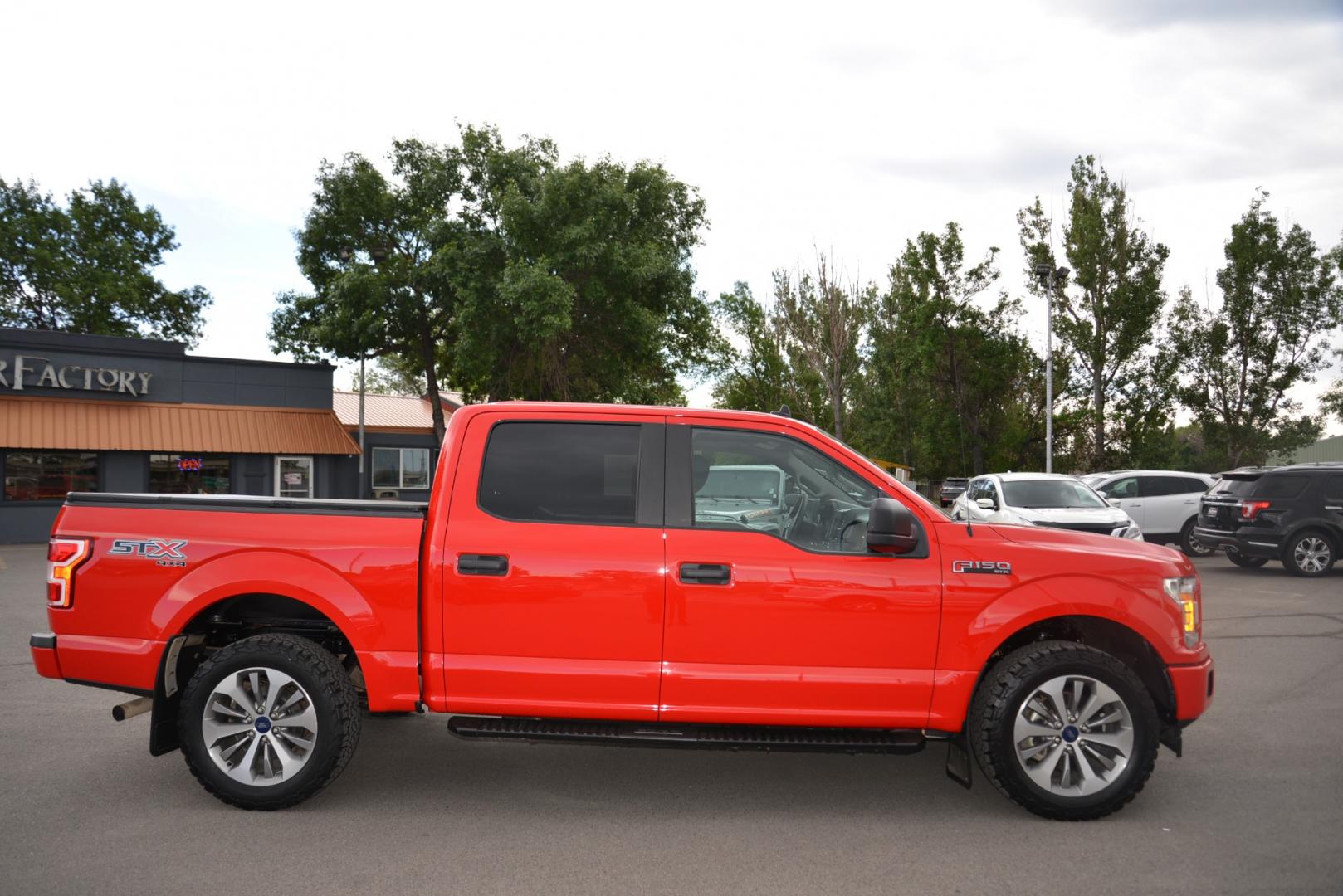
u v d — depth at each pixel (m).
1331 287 32.56
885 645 4.20
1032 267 36.38
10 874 3.57
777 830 4.15
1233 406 33.88
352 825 4.16
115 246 37.50
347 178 26.69
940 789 4.76
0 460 21.70
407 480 30.98
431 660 4.26
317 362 27.73
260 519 4.38
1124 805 4.21
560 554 4.24
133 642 4.29
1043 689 4.18
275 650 4.25
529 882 3.55
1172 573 4.34
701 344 29.17
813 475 4.66
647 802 4.53
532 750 5.45
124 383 23.34
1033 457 36.03
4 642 8.89
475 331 24.27
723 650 4.20
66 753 5.27
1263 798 4.55
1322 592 12.43
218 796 4.27
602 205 24.50
